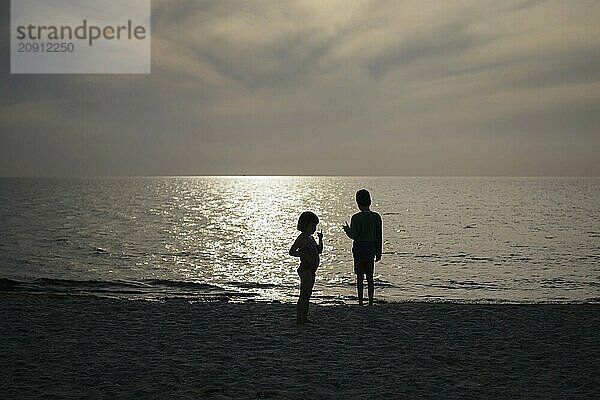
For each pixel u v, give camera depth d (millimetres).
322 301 17016
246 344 9148
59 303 13297
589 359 8242
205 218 75250
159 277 27078
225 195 162875
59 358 8172
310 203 119562
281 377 7277
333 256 36219
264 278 26812
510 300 19516
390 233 53812
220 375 7348
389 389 6773
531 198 142000
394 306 12984
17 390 6633
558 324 10828
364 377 7297
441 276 27594
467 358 8289
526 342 9336
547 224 64500
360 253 12703
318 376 7316
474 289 23656
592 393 6621
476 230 57125
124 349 8773
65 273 28625
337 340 9430
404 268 30625
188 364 7902
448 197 148875
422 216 78875
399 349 8828
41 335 9695
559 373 7504
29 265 31656
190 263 33156
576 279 26922
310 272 10766
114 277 26953
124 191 188625
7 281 21984
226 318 11422
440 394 6605
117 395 6500
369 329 10320
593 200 130250
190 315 11766
